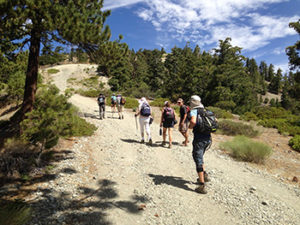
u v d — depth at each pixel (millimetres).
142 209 3072
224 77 34531
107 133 8438
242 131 10406
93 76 64312
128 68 62094
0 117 14625
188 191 3805
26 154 4684
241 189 4031
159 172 4723
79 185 3814
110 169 4703
